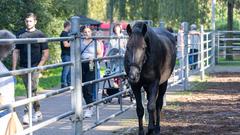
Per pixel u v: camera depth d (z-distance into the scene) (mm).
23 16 26281
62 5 30547
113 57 12008
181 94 19422
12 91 6914
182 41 19766
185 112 15078
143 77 10711
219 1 42812
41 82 23703
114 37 12141
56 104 16062
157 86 10969
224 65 34062
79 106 9625
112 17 40188
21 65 12594
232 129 12352
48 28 28500
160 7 38344
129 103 16094
